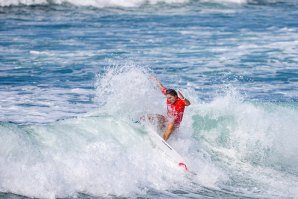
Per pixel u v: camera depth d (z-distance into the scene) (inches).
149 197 1365.7
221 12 5541.3
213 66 3046.3
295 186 1556.3
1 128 1374.3
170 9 5664.4
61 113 1999.3
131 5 5782.5
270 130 1859.0
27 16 4943.4
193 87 2541.8
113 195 1350.9
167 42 3796.8
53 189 1310.3
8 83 2512.3
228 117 1863.9
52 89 2412.6
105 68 2940.5
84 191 1346.0
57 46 3572.8
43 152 1375.5
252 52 3489.2
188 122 1784.0
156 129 1615.4
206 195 1424.7
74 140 1461.6
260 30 4404.5
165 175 1492.4
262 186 1537.9
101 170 1401.3
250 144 1804.9
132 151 1518.2
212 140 1784.0
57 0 5659.5
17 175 1304.1
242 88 2566.4
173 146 1628.9
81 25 4527.6
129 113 1702.8
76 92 2363.4
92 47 3560.5
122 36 4020.7
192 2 6117.1
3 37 3858.3
